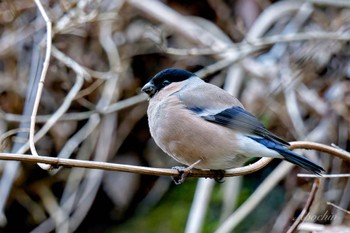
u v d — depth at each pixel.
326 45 10.42
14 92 10.48
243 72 10.38
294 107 9.92
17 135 10.14
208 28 11.10
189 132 6.56
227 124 6.53
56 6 10.38
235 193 9.67
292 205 9.52
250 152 6.39
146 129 10.59
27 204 10.34
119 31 10.80
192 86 7.03
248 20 11.30
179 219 10.15
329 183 9.54
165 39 10.48
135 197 10.55
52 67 10.25
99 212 10.46
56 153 10.35
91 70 10.48
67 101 8.98
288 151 6.19
